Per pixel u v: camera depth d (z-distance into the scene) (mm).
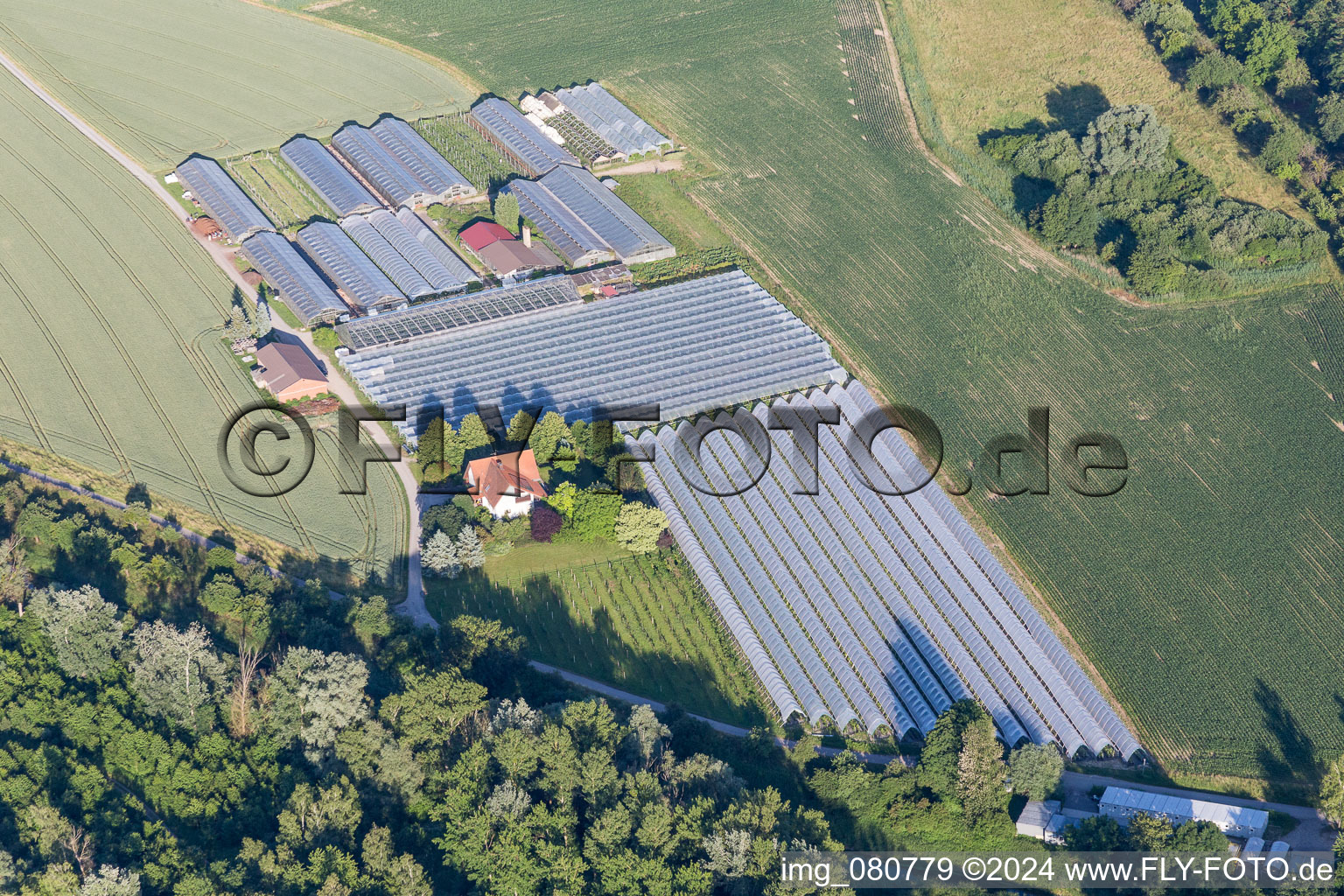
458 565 187500
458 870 139250
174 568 181375
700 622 185375
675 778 149625
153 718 156625
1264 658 182000
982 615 184375
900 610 185625
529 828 139500
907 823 156875
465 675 166750
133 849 139125
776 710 172875
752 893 135875
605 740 151500
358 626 174625
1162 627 186250
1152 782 165875
